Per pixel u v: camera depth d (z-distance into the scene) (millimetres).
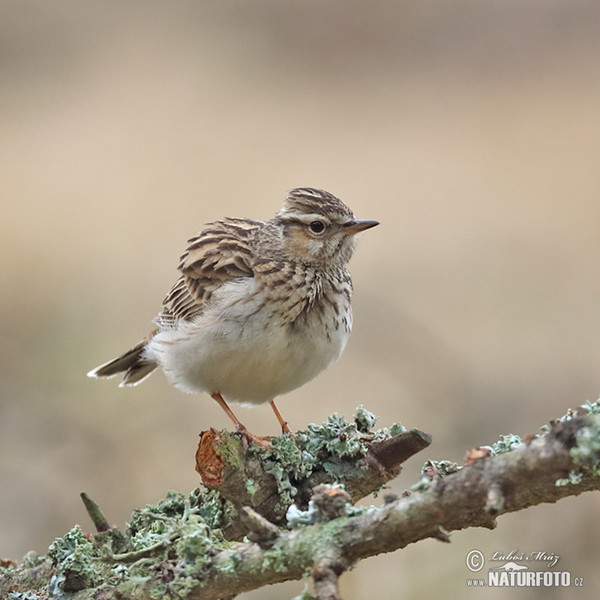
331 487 5520
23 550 11523
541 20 23734
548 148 20297
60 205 18828
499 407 13250
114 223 18609
